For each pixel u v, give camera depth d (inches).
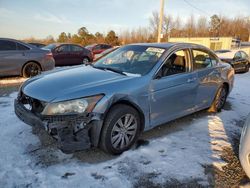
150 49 156.3
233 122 180.2
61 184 99.9
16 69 304.7
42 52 325.4
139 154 125.3
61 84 119.5
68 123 106.1
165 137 146.9
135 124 128.3
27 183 99.5
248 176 104.2
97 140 114.3
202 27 2165.4
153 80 134.3
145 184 102.8
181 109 157.3
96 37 2003.0
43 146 127.5
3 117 164.9
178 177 108.5
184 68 157.9
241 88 315.9
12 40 303.9
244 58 506.6
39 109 113.0
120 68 147.4
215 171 114.6
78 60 510.6
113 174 108.0
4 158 115.3
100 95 112.8
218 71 189.2
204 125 170.6
